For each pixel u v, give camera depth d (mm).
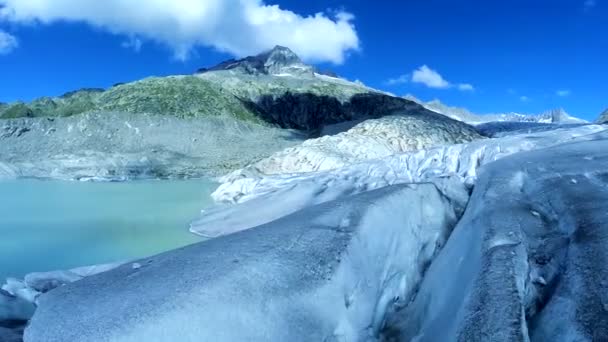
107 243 9891
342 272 4688
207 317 4043
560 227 5324
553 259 4816
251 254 4766
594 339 3559
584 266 4359
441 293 4828
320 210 5773
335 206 5797
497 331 3662
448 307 4465
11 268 8297
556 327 3939
